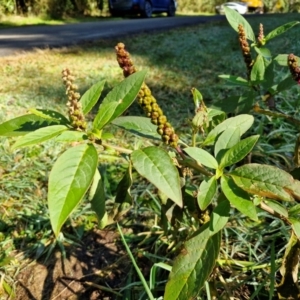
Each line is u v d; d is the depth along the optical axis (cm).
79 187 32
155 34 342
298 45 220
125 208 46
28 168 105
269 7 909
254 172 38
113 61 225
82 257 75
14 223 85
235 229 75
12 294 68
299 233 42
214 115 54
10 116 134
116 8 650
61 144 115
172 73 188
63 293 68
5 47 295
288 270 47
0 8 558
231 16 60
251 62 62
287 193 36
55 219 30
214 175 40
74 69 205
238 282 62
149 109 40
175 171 34
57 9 621
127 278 69
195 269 40
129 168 44
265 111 62
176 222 63
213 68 196
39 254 76
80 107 38
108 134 38
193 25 414
